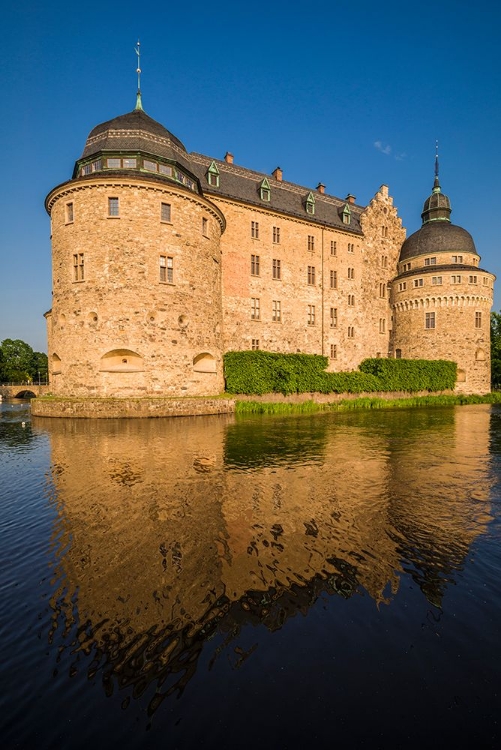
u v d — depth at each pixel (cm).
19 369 9462
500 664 374
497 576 539
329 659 379
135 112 2862
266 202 3791
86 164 2666
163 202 2489
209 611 455
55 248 2605
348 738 296
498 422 2297
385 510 787
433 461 1217
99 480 970
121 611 456
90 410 2130
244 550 609
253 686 347
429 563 575
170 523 711
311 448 1405
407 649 393
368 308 4609
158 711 322
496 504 826
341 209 4462
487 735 300
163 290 2467
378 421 2320
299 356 3516
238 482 963
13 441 1495
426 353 4591
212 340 2786
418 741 294
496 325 5991
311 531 683
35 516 743
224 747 289
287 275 3853
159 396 2434
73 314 2445
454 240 4606
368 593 495
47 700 334
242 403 2814
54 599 479
